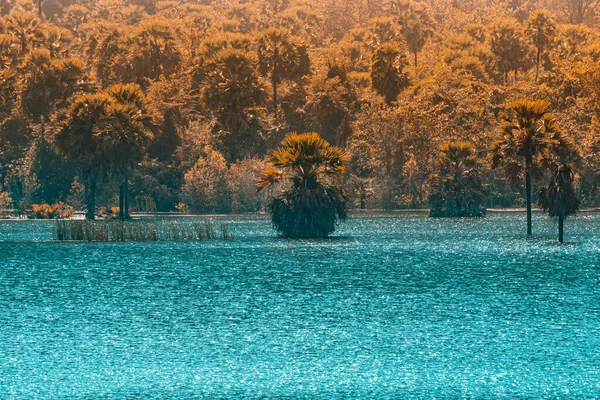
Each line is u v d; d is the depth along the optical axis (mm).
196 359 75312
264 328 87438
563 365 71625
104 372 71125
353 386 67188
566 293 107375
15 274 130000
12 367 72438
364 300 104000
